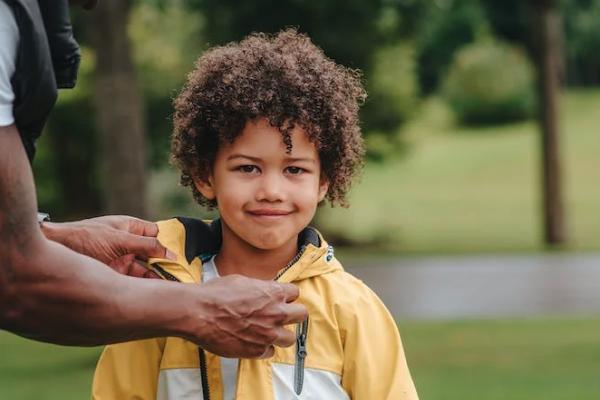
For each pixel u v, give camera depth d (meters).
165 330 1.99
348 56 18.45
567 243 20.25
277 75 2.57
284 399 2.52
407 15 18.62
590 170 33.03
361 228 23.83
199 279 2.64
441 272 16.58
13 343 10.98
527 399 7.37
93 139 22.06
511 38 46.75
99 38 10.03
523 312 12.48
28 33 1.81
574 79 53.97
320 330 2.59
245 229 2.56
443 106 45.50
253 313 2.08
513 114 44.62
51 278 1.85
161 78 20.16
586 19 50.94
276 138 2.53
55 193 22.69
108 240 2.50
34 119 1.88
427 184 32.59
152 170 19.92
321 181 2.71
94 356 9.86
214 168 2.62
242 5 17.86
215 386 2.55
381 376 2.61
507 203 28.44
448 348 9.96
